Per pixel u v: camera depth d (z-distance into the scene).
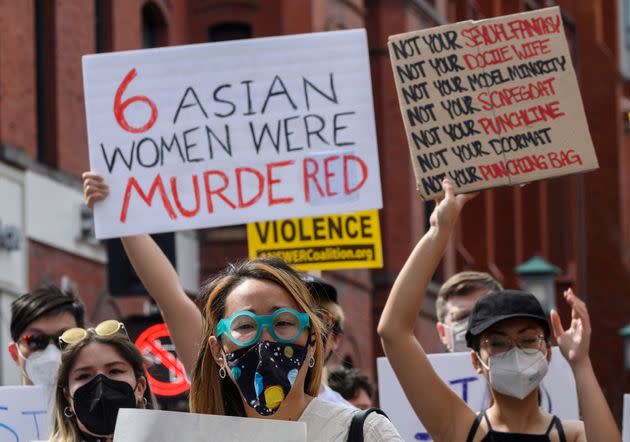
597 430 8.36
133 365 8.27
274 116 9.44
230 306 6.80
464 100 9.02
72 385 8.21
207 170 9.41
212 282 7.05
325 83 9.45
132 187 9.39
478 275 10.45
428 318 42.41
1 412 9.58
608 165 62.28
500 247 52.78
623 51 66.25
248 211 9.38
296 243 13.51
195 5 35.03
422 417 8.49
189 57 9.48
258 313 6.77
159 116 9.45
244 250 33.22
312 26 34.88
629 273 60.72
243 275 6.86
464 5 48.59
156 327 11.73
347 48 9.46
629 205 63.03
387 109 41.50
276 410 6.74
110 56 9.48
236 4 34.88
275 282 6.84
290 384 6.70
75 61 28.64
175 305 8.76
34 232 26.50
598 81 63.00
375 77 41.50
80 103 28.84
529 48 9.02
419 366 8.43
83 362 8.19
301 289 6.85
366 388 12.14
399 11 41.44
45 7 27.88
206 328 6.95
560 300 56.56
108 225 9.34
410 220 41.25
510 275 52.69
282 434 6.50
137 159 9.41
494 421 8.52
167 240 14.21
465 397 9.94
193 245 32.94
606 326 59.50
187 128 9.45
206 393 7.02
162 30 33.28
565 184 58.19
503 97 9.01
